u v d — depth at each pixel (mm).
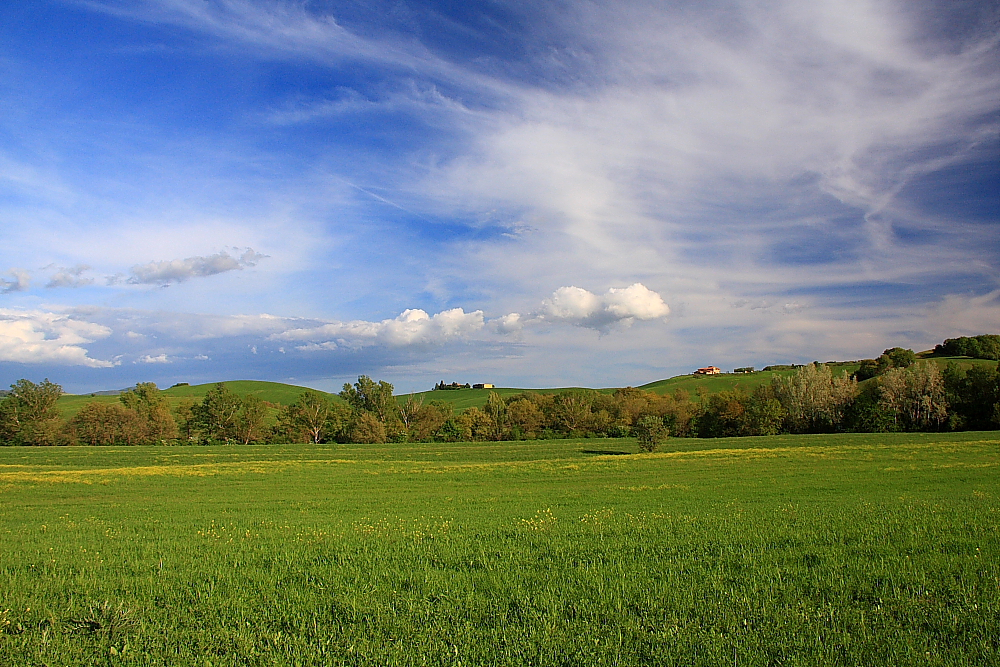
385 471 54188
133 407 112875
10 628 10672
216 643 9695
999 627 9344
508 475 48469
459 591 12320
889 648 8703
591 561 15086
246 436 117062
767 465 49312
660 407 117875
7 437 105062
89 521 25766
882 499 26828
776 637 9250
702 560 14852
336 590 12711
